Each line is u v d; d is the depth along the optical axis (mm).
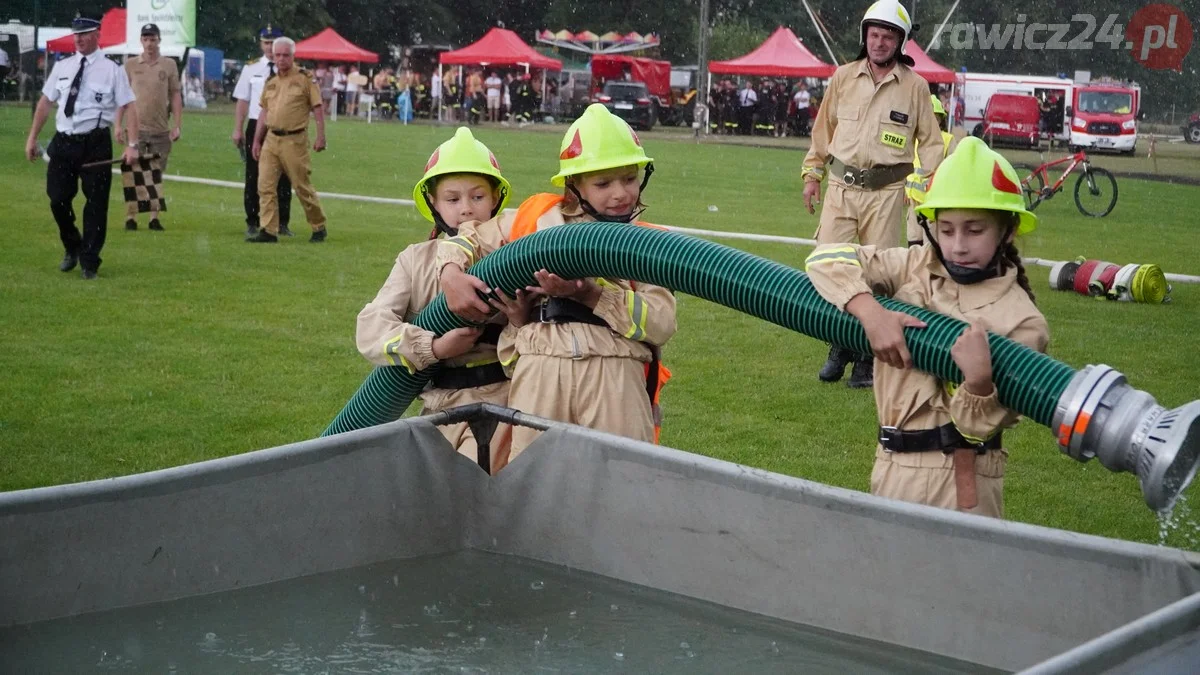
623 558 3340
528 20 59844
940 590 2779
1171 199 22219
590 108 3844
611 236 3426
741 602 3115
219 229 13164
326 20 55500
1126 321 9305
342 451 3355
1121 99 37750
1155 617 2119
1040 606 2641
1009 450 6023
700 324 8930
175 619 3029
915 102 7500
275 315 8648
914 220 7664
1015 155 36188
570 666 2771
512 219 3984
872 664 2781
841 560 2928
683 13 59031
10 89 43719
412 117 44750
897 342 3074
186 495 3100
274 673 2719
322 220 12430
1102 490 5418
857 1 58719
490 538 3609
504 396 4066
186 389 6605
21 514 2873
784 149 35469
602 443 3338
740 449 5836
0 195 15266
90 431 5777
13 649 2834
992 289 3293
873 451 5871
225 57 53781
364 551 3441
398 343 3795
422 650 2873
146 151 13164
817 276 3193
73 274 10016
